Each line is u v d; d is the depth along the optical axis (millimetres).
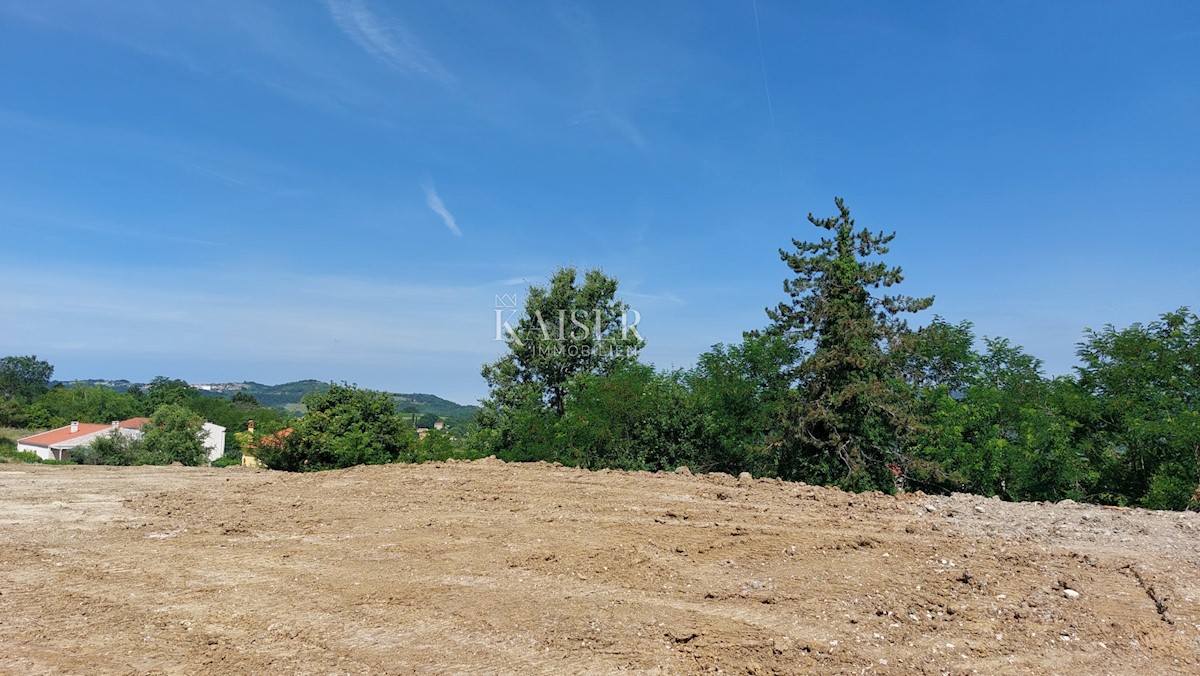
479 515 9250
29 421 81625
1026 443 18047
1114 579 6699
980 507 9797
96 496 10867
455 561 7137
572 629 5359
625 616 5617
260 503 10250
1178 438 17000
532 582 6484
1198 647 5211
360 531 8477
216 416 88000
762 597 6051
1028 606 5992
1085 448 18875
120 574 6750
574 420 22250
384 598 6062
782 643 5121
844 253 21688
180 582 6516
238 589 6316
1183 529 8602
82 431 65312
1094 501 18562
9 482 12344
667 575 6688
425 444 29359
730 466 21438
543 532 8266
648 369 22875
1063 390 20250
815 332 21156
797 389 20344
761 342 21375
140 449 47406
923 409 20625
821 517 9047
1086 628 5531
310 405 28688
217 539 8133
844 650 5043
